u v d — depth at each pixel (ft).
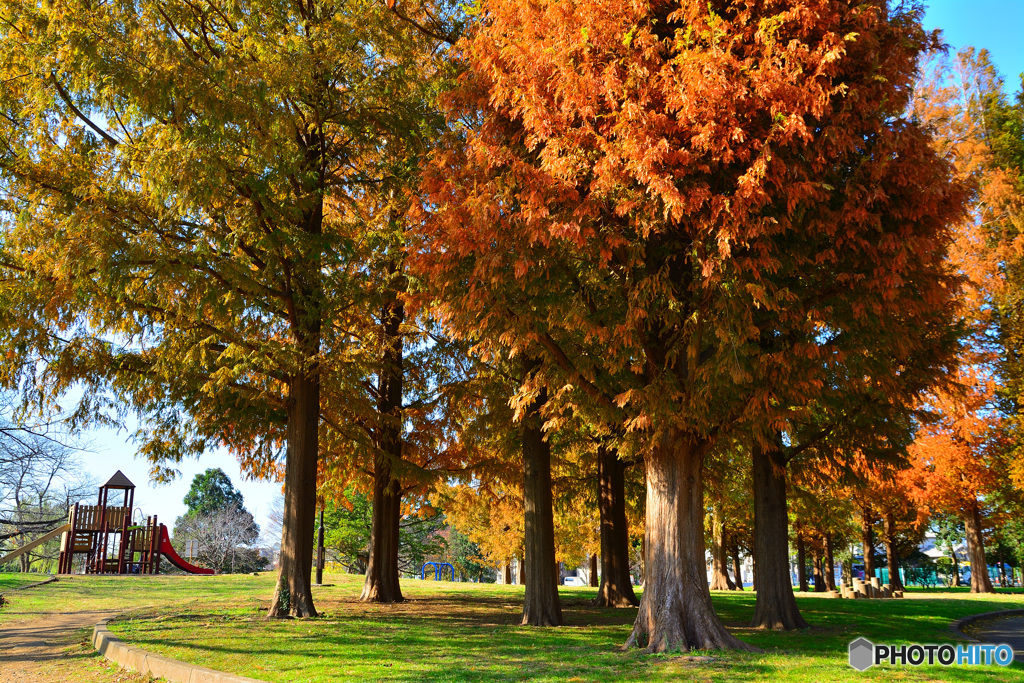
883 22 32.27
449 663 30.35
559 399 38.17
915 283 34.99
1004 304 99.76
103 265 38.47
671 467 36.68
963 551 240.12
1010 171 106.01
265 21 47.52
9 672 30.73
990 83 114.83
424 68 55.21
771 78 28.63
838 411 48.83
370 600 64.75
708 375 32.22
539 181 33.27
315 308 47.29
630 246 33.22
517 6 35.83
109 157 45.21
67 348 45.80
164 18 44.62
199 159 39.50
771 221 30.48
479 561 155.53
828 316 35.68
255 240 44.65
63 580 79.51
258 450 61.82
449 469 66.18
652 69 32.12
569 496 75.51
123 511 105.91
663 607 34.94
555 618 47.85
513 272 34.78
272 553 228.02
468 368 62.64
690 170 31.09
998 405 102.89
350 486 72.95
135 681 28.12
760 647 36.94
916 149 32.22
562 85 32.71
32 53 39.58
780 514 50.70
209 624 42.93
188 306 46.39
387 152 54.75
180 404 55.06
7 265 42.60
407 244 44.86
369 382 65.41
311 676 26.89
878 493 103.96
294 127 43.80
